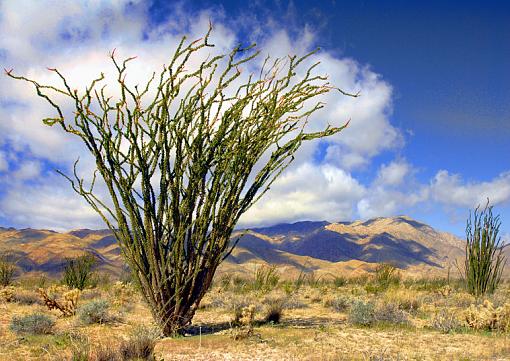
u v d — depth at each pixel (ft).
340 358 23.02
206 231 32.35
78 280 67.87
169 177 31.17
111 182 30.37
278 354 24.94
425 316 39.60
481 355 24.52
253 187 33.30
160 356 24.06
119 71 28.96
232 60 31.04
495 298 48.24
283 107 31.76
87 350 22.22
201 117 30.94
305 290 72.13
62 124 28.45
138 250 31.60
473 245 58.80
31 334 30.25
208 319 40.37
